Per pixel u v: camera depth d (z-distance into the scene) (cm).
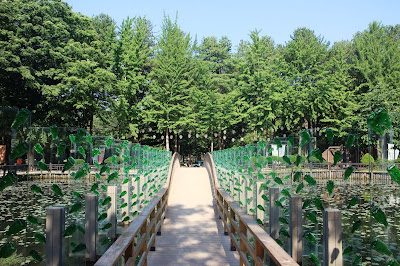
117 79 2692
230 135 3625
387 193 259
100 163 566
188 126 3056
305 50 3061
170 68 2875
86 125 2898
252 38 3077
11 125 284
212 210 991
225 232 728
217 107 2980
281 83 2944
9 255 260
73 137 411
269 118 2866
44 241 271
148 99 2814
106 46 2928
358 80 3198
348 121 2698
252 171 618
